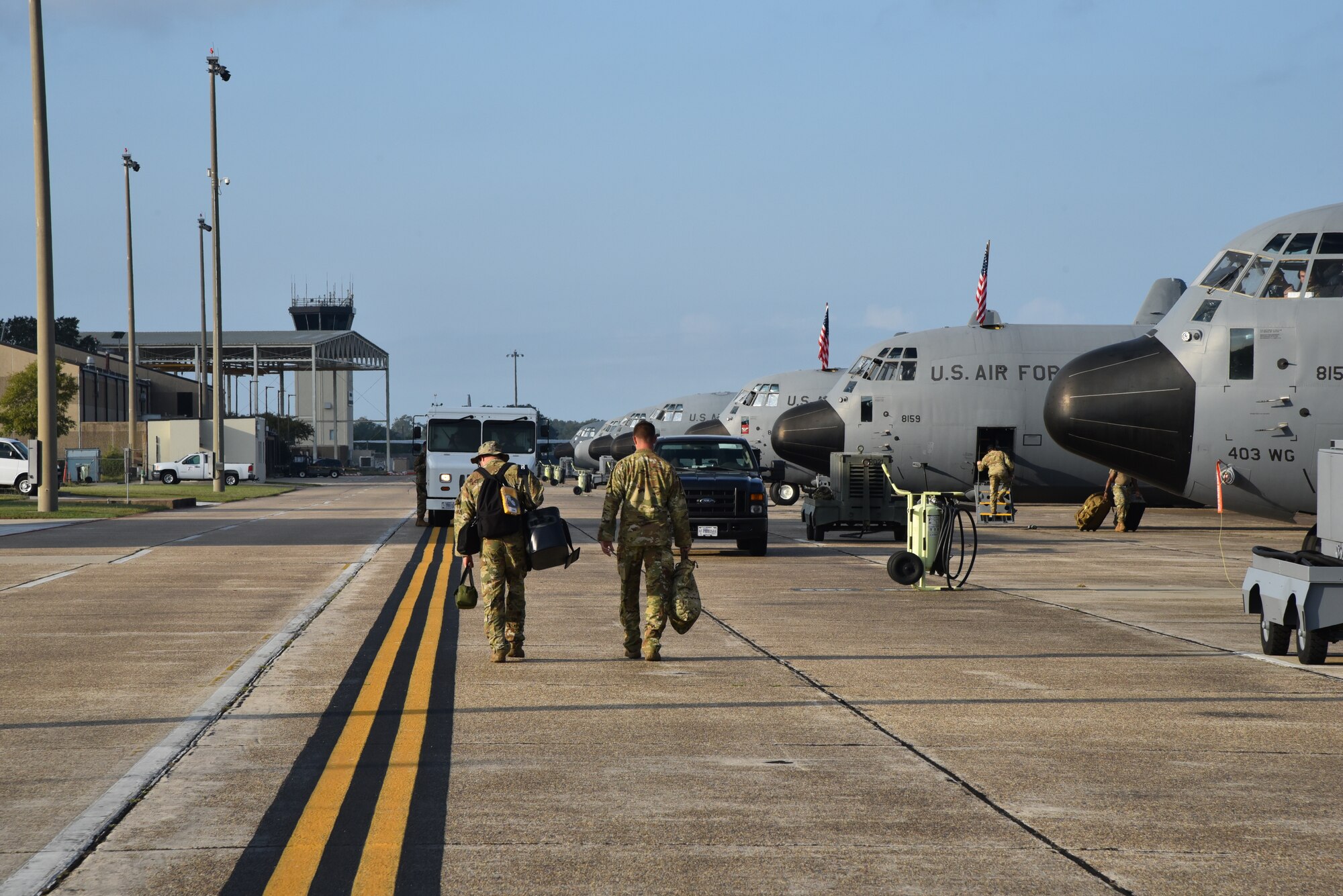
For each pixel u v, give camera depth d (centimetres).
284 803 1509
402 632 3023
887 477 6272
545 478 19950
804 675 2409
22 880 1229
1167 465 5141
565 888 1209
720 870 1260
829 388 12538
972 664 2539
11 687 2281
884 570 4731
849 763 1708
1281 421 4872
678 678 2380
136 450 19088
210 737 1872
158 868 1268
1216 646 2809
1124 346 5419
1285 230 4994
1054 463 8031
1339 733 1905
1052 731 1914
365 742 1839
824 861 1290
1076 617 3338
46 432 8806
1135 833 1389
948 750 1789
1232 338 4959
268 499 12875
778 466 5731
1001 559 5306
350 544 6138
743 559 5275
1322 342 4825
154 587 4100
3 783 1605
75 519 8406
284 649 2752
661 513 2570
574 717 2016
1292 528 7662
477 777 1636
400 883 1223
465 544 2542
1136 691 2253
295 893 1192
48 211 8725
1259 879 1234
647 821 1434
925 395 8100
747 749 1791
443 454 7338
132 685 2300
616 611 3444
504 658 2555
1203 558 5350
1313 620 2477
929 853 1317
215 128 13812
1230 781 1614
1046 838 1370
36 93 8656
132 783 1603
